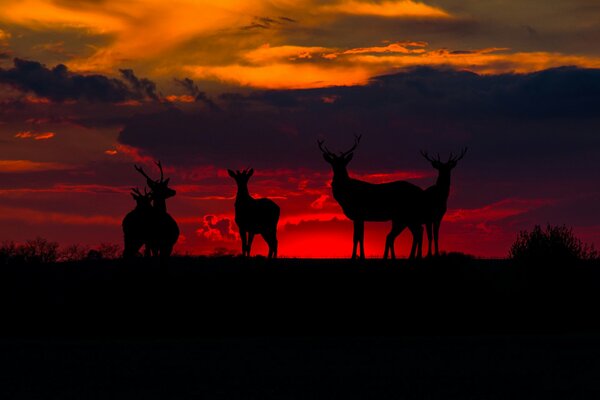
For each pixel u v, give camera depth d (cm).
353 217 5466
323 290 4797
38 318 4450
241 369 2866
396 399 2361
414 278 5000
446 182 5475
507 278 5088
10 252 5522
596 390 2491
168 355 3212
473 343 3594
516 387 2539
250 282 4869
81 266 5203
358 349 3384
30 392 2470
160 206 5194
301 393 2450
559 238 5225
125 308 4541
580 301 4875
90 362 3025
